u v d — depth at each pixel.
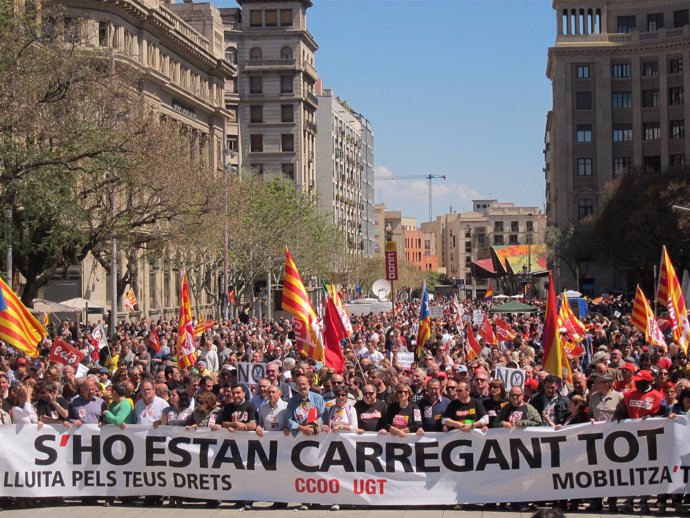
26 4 33.00
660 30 120.44
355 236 170.75
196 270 72.62
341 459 15.52
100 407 16.86
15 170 31.66
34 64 31.11
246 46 125.31
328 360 18.89
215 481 15.76
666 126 120.56
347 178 164.50
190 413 16.31
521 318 50.22
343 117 162.00
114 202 47.19
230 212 61.38
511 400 15.34
